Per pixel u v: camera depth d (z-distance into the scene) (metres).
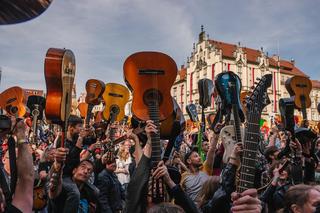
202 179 4.57
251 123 2.07
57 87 2.77
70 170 3.91
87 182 4.36
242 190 1.95
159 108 2.98
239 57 58.53
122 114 7.21
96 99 6.01
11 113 6.72
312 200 2.52
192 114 7.98
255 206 1.58
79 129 4.32
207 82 6.00
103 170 5.18
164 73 3.02
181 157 6.03
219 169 5.04
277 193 3.55
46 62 2.73
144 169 2.64
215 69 58.31
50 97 2.76
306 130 4.05
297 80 6.04
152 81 3.00
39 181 3.68
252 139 2.03
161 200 2.57
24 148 2.12
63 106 2.80
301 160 3.85
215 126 4.48
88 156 5.30
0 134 2.17
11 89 6.81
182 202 2.56
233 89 3.50
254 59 60.12
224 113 4.04
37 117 6.39
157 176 2.57
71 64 2.93
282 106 3.90
